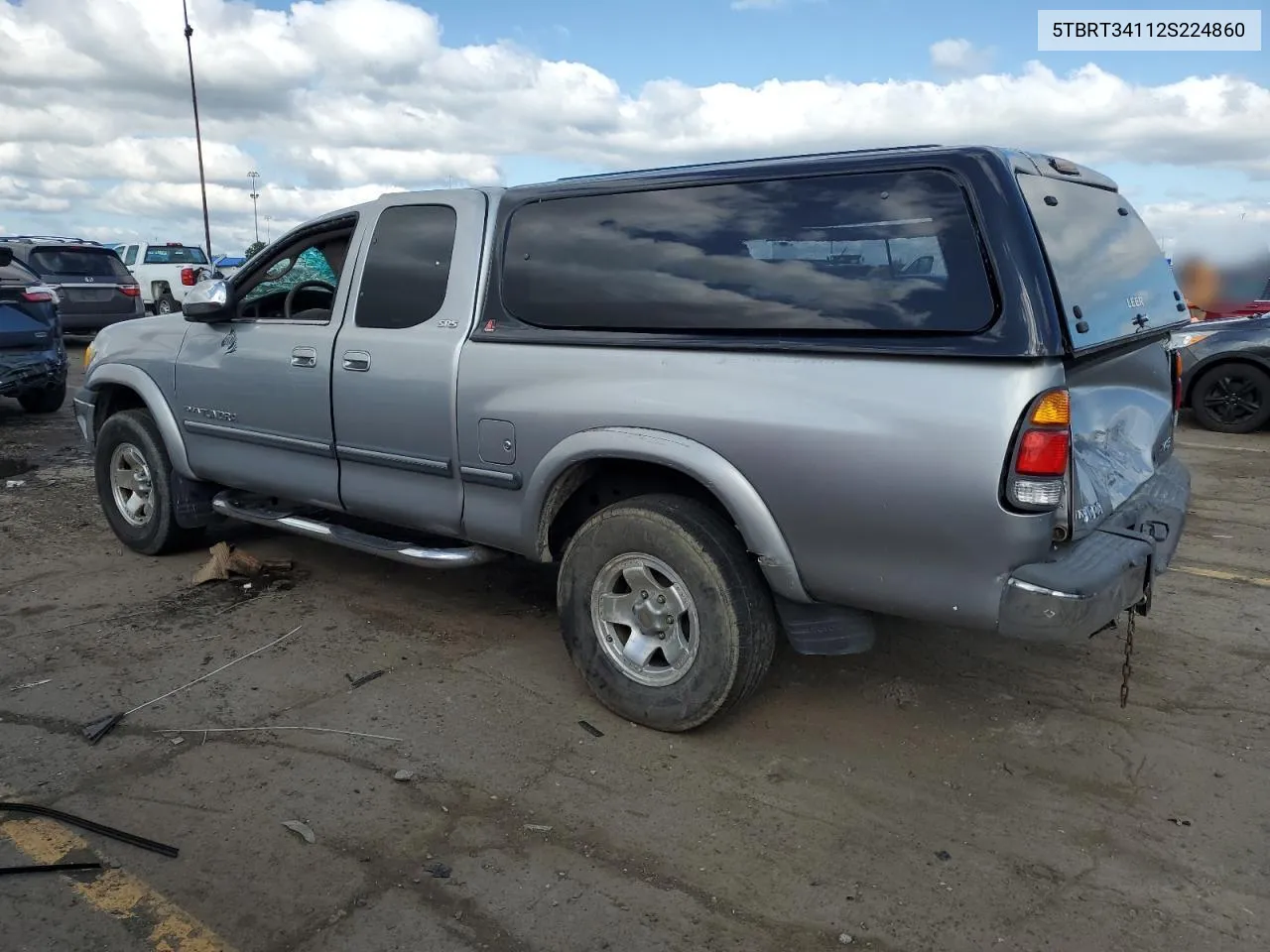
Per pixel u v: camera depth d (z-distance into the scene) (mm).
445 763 3391
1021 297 2766
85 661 4207
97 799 3158
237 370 4797
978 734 3598
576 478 3723
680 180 3475
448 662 4211
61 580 5230
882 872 2814
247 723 3670
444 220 4086
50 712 3748
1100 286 3266
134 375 5379
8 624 4625
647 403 3367
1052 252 2941
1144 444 3746
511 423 3742
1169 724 3666
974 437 2775
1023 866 2842
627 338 3463
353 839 2957
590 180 3730
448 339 3955
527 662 4207
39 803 3135
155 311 24578
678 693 3484
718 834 2988
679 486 3648
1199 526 6387
